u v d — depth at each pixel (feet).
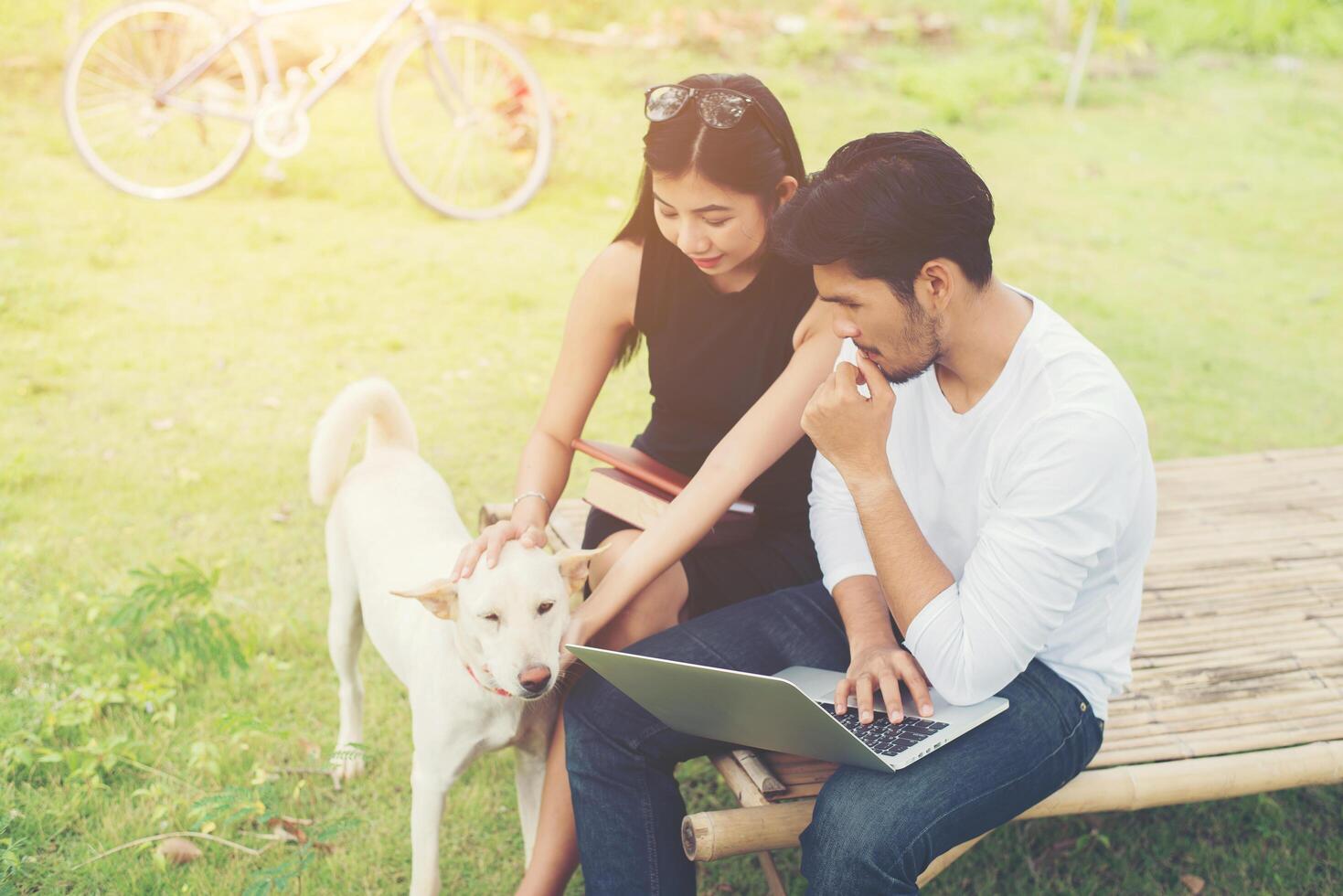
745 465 7.72
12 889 8.44
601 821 7.18
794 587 8.07
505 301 19.66
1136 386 18.39
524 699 7.43
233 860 8.87
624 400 17.24
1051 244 24.22
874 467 6.65
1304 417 17.76
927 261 6.05
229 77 25.40
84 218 20.94
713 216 7.48
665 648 7.45
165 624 11.17
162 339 17.40
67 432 14.90
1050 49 37.01
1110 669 6.98
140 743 9.68
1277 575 10.34
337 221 22.17
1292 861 9.41
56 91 25.86
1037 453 6.35
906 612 6.62
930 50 35.86
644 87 29.60
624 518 8.27
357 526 9.32
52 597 11.63
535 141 24.02
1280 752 7.91
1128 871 9.34
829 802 6.41
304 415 15.83
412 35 22.86
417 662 8.03
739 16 34.24
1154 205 27.17
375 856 9.12
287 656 11.30
